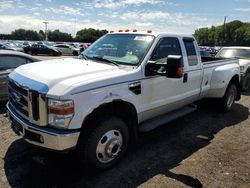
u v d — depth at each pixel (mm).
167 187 3531
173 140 5082
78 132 3338
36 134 3420
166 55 4711
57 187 3447
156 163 4148
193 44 5473
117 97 3727
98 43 5047
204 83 5895
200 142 5031
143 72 4156
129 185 3549
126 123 4145
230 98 7016
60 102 3207
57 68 3861
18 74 3943
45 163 4020
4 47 29141
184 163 4180
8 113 4082
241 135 5449
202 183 3656
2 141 4699
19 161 4047
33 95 3387
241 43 94875
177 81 4891
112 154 3867
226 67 6523
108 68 4000
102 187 3484
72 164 4016
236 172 3969
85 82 3412
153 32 4770
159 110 4691
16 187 3418
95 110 3580
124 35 4859
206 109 7172
